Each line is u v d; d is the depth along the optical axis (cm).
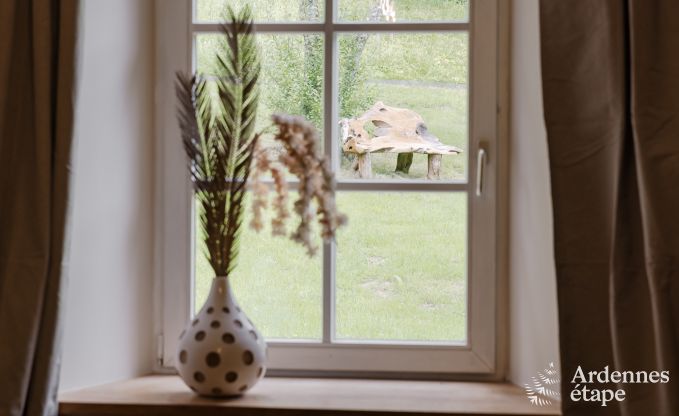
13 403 161
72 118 167
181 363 177
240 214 183
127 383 193
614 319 152
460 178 204
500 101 202
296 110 207
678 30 149
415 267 204
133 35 199
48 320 165
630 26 150
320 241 204
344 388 191
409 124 206
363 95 207
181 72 196
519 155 195
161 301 207
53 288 165
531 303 187
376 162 206
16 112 168
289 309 206
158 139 207
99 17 187
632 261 152
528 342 189
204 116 184
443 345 202
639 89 148
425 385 196
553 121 164
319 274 205
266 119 207
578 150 161
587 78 159
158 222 207
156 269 207
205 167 184
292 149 170
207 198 182
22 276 165
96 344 188
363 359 203
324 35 206
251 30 185
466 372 202
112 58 192
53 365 165
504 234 202
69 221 167
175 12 206
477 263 202
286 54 207
